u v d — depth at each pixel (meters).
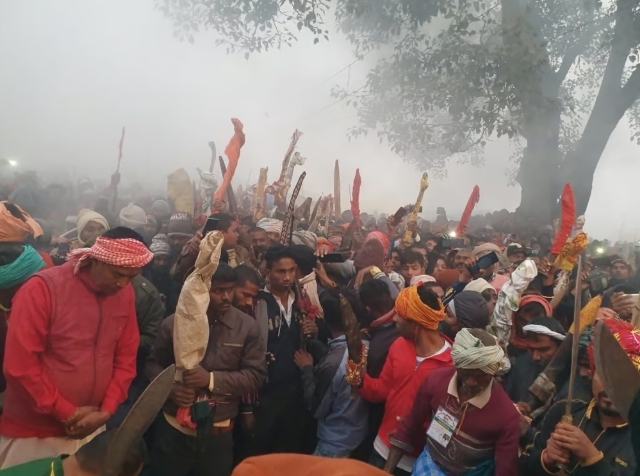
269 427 3.17
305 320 3.35
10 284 2.66
